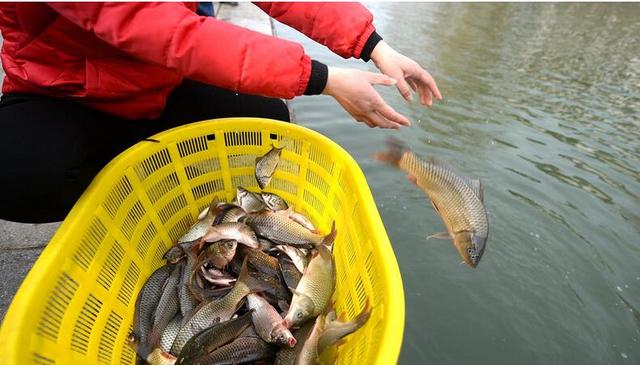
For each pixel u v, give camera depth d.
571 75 7.29
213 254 1.84
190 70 1.24
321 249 1.70
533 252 3.16
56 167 1.52
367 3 12.52
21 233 1.94
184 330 1.62
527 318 2.67
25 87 1.54
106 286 1.57
